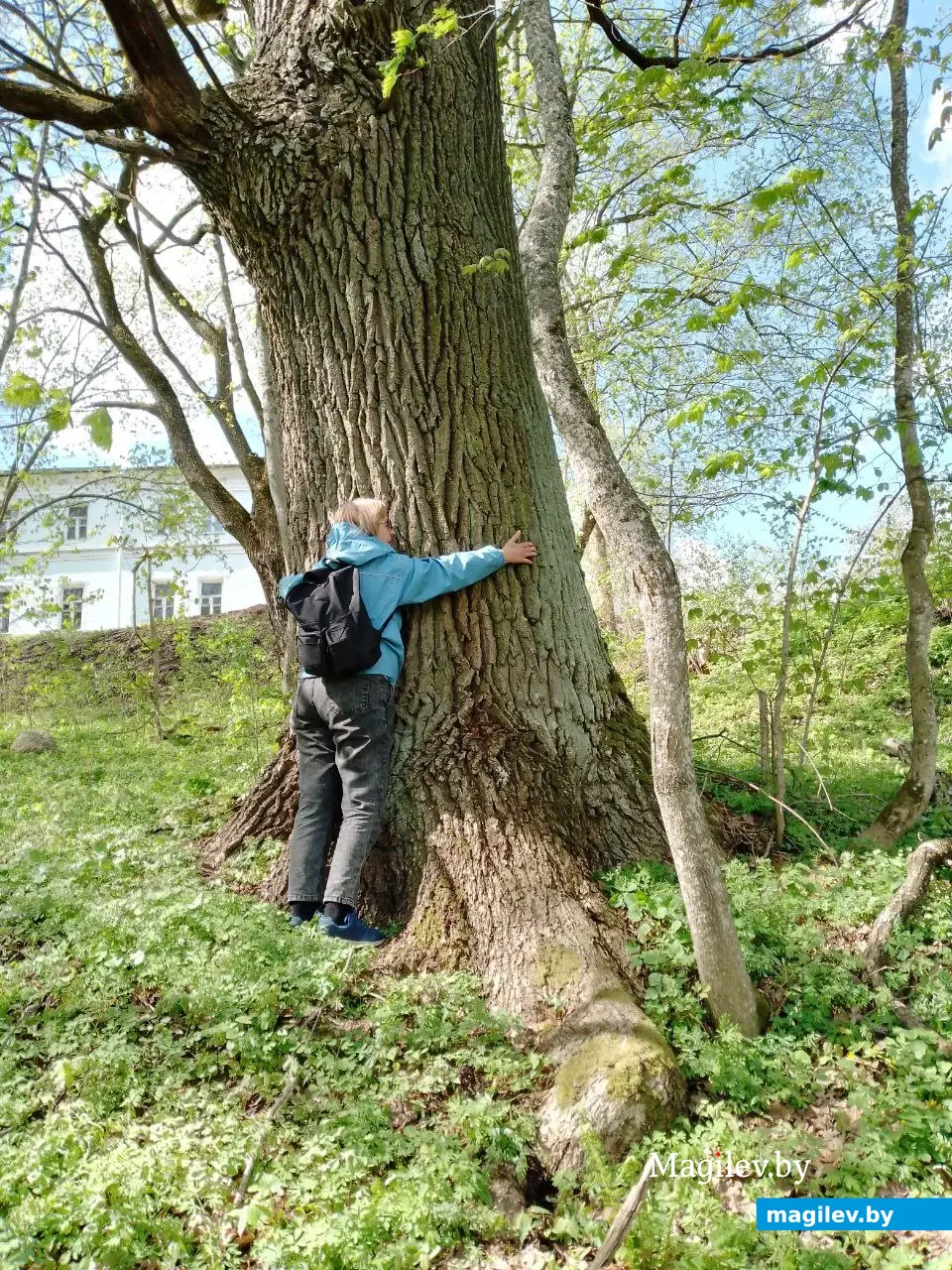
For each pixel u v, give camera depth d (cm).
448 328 429
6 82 379
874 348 463
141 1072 298
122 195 700
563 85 478
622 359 901
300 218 426
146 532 1441
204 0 482
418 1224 229
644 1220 230
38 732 1064
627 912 371
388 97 389
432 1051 304
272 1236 227
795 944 361
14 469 1121
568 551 454
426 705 411
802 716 863
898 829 484
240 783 664
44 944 392
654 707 314
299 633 378
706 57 403
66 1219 228
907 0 486
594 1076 275
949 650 1009
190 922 369
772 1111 290
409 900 381
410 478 423
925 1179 260
